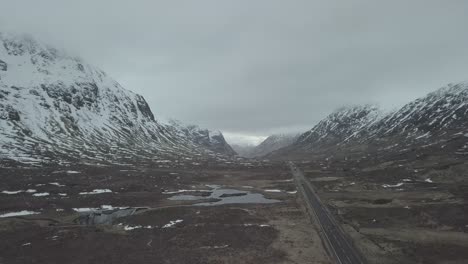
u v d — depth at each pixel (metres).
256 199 129.50
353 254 65.12
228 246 72.81
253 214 101.38
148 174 183.88
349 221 89.88
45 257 67.94
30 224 90.81
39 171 164.25
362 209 100.62
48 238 79.00
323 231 81.19
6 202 111.19
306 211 103.00
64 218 99.06
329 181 162.38
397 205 101.38
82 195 127.94
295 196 130.88
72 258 67.31
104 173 176.75
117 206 115.75
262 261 64.12
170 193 142.25
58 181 146.88
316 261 62.97
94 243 75.81
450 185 123.38
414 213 90.56
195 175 196.62
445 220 83.31
